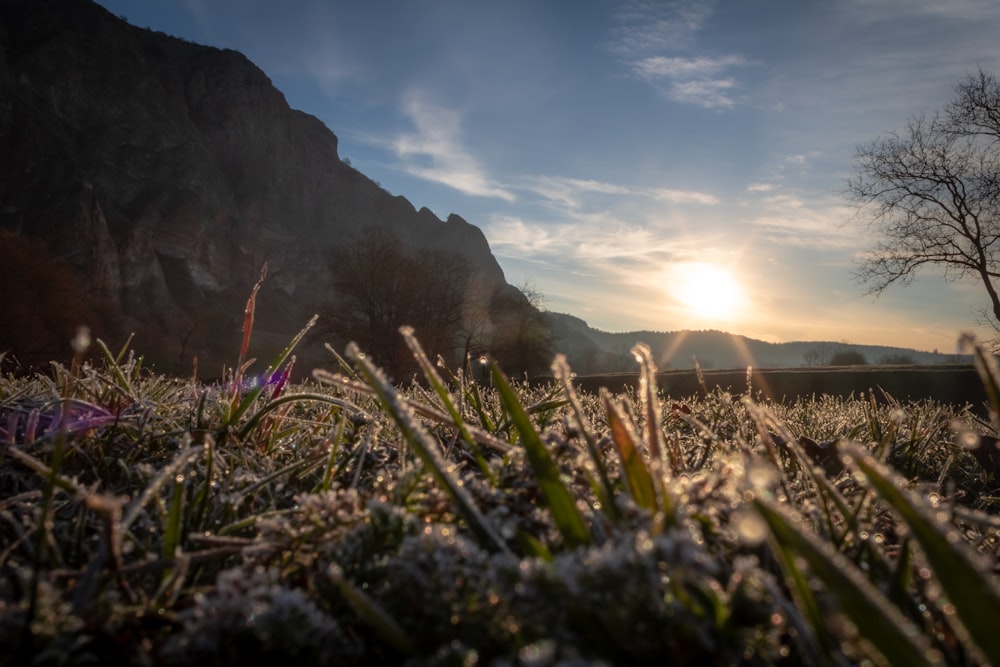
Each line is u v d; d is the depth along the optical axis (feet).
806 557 2.44
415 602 3.18
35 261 213.25
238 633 3.01
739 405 11.84
